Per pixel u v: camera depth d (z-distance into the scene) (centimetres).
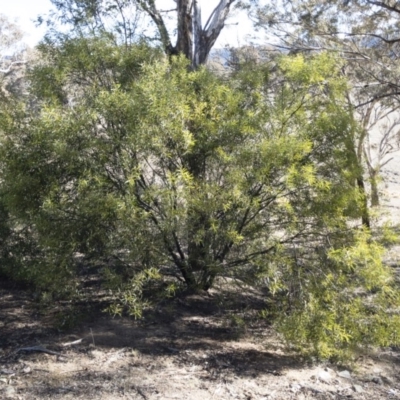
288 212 595
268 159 564
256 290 744
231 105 615
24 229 719
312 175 565
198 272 680
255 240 621
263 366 555
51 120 567
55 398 469
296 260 592
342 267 572
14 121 604
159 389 492
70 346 577
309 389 512
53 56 657
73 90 644
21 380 500
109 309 621
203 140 606
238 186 580
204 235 607
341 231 596
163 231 578
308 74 607
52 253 592
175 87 596
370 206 641
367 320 568
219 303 694
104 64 645
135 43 668
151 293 665
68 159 569
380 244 595
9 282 804
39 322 645
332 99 620
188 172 584
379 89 1295
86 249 599
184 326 646
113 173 589
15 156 588
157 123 569
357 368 574
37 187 589
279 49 1292
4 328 625
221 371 537
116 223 580
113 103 572
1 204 689
